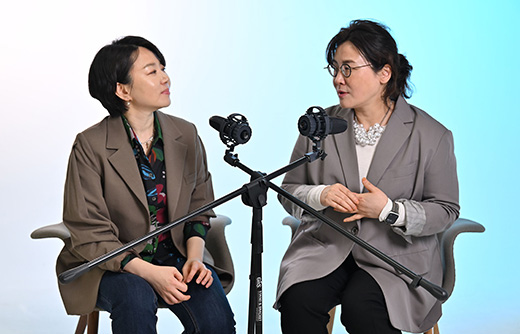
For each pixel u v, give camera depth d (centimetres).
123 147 244
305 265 248
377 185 247
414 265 247
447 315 366
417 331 241
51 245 467
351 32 243
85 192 242
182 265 251
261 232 197
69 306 244
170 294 231
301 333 239
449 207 246
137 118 247
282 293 243
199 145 263
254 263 198
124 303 228
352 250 248
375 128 251
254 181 195
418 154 248
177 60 591
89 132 247
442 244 262
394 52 243
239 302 389
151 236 189
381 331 231
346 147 253
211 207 192
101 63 240
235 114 205
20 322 356
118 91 242
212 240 271
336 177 253
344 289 248
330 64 253
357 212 239
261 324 200
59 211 504
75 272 181
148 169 249
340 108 264
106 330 345
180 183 251
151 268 234
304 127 200
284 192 198
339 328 349
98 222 239
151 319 228
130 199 244
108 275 238
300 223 275
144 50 243
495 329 349
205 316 235
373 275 240
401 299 237
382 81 245
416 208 238
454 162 253
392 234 248
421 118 251
